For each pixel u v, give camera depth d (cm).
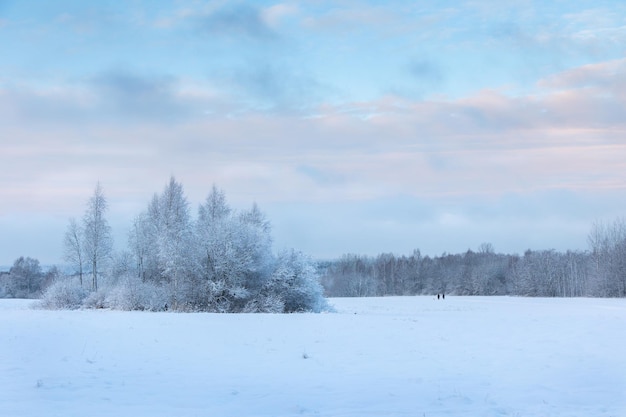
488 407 1046
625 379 1339
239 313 4072
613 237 9969
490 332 2448
